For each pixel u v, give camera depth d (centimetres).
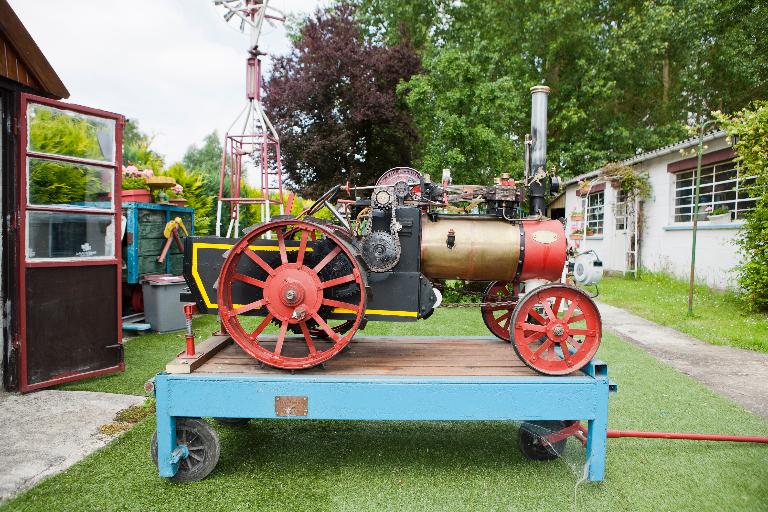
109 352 452
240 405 269
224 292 290
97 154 454
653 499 267
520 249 314
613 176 1182
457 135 1085
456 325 656
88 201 447
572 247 416
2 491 262
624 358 531
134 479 278
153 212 670
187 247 307
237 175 659
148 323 617
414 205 321
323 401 268
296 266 287
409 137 1374
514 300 361
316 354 288
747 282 732
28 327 402
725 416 377
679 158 1054
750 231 729
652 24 1736
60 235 425
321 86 1298
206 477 282
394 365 302
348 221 342
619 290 994
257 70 646
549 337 285
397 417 269
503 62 1870
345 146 1298
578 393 273
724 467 302
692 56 1794
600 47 1850
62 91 437
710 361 526
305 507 254
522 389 270
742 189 748
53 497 258
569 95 1894
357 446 326
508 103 1126
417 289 301
